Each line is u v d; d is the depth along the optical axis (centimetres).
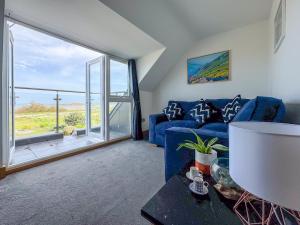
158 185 169
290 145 38
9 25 204
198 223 62
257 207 68
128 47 305
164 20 252
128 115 388
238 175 50
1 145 181
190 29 302
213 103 305
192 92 361
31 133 330
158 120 322
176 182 94
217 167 89
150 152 277
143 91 403
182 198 78
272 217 60
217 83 327
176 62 380
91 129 378
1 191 156
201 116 288
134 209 132
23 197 147
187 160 150
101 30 241
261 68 280
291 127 57
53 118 364
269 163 41
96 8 191
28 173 195
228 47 312
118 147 308
